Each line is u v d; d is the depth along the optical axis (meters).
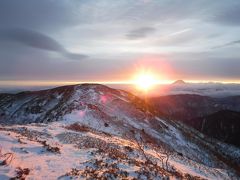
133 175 13.25
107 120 55.47
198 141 83.06
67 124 39.44
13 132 21.08
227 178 30.22
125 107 76.31
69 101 76.06
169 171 17.75
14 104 100.38
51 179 11.10
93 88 93.06
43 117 73.12
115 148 23.39
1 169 11.05
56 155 15.97
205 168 30.98
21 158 13.59
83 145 21.52
